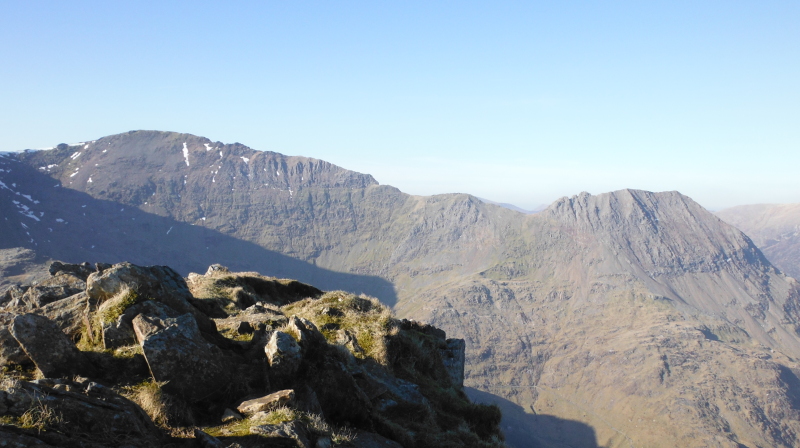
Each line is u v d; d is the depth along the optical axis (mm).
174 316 11766
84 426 7777
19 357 9961
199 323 12555
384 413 13922
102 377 10219
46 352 9703
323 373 12516
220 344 12344
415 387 16219
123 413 8297
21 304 15594
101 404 8227
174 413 9469
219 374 10789
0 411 7254
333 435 10500
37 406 7520
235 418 9992
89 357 10539
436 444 13648
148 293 12281
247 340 13602
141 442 8062
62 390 8133
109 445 7637
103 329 11109
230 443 8648
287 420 9906
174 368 10180
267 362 11906
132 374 10453
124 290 12062
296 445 9172
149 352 10031
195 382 10344
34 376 9641
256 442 8906
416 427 14141
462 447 14164
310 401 11445
